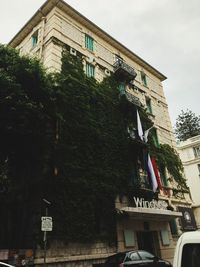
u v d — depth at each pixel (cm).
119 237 1523
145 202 1708
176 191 2217
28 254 1098
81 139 1537
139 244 1703
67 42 1916
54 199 1265
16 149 1270
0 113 1120
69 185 1352
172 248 1878
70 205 1312
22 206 1241
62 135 1429
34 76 1242
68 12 2075
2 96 1105
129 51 2533
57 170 1322
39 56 1809
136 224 1677
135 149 1919
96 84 1898
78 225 1304
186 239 318
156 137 2373
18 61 1237
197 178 3562
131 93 2331
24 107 1134
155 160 2142
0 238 1165
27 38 2180
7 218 1216
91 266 1302
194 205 2927
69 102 1571
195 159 3666
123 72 2172
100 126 1730
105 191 1532
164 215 1745
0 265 698
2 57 1220
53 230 1200
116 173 1664
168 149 2395
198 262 295
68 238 1240
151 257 1223
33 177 1277
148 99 2552
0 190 1249
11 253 1066
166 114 2730
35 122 1217
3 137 1207
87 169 1486
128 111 2050
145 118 2242
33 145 1277
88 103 1712
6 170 1281
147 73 2773
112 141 1764
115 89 2075
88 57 2022
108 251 1416
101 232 1444
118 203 1612
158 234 1827
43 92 1278
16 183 1273
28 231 1179
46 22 2011
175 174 2316
